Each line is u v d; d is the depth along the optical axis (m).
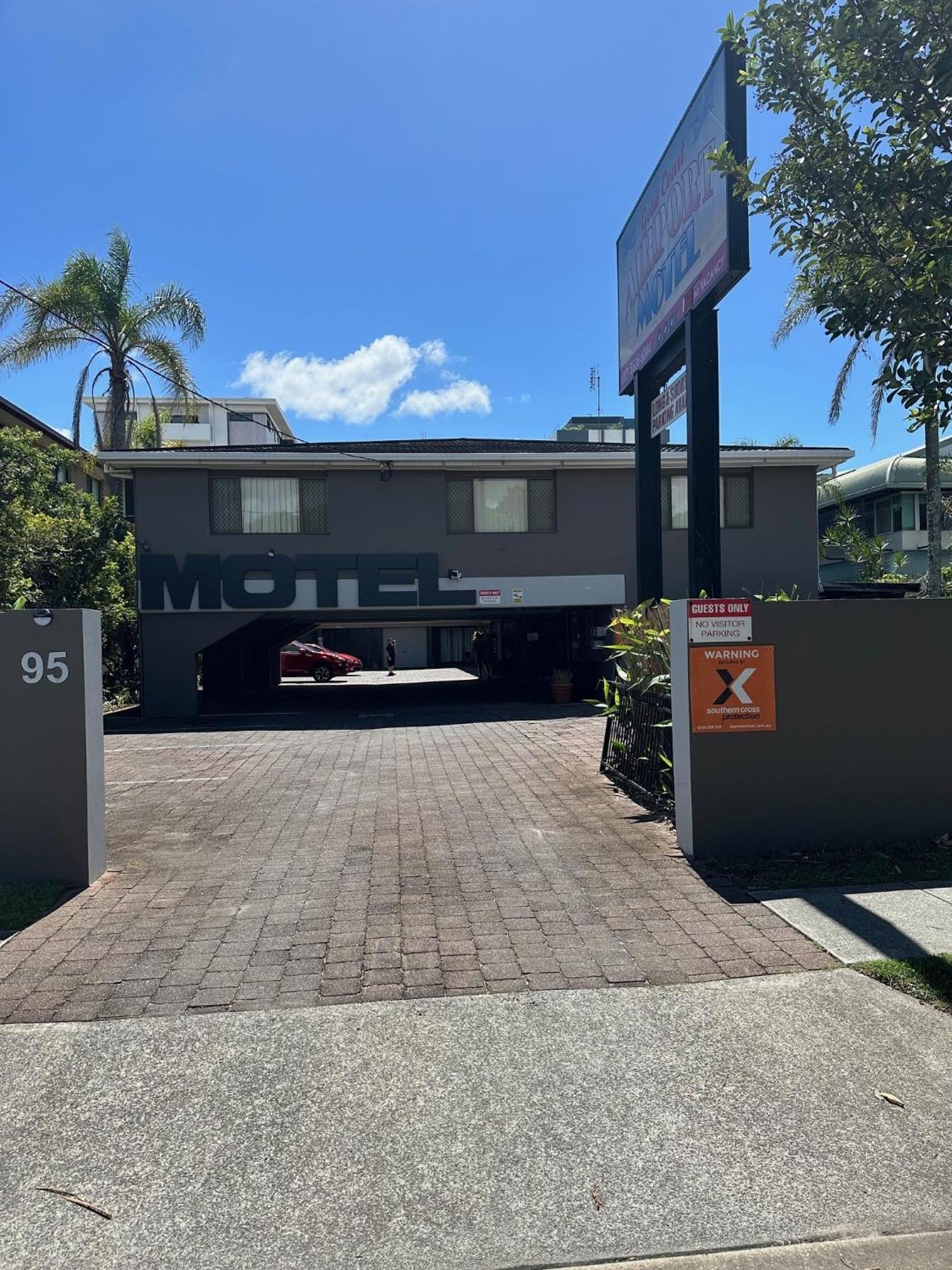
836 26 4.37
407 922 5.09
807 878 5.68
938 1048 3.62
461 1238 2.62
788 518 19.14
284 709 19.27
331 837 7.14
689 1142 3.05
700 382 7.98
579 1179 2.87
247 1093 3.37
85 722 5.88
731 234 7.02
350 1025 3.86
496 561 18.50
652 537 10.12
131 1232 2.66
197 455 17.42
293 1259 2.55
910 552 29.28
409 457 17.91
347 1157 2.99
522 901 5.41
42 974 4.43
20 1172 2.94
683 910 5.19
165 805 8.63
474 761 10.80
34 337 21.31
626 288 10.48
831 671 6.30
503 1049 3.65
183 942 4.84
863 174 4.64
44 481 17.81
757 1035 3.73
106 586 18.75
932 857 6.01
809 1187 2.82
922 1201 2.75
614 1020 3.87
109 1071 3.53
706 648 6.20
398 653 41.97
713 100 7.37
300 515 18.08
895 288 4.73
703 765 6.20
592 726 14.16
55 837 5.86
